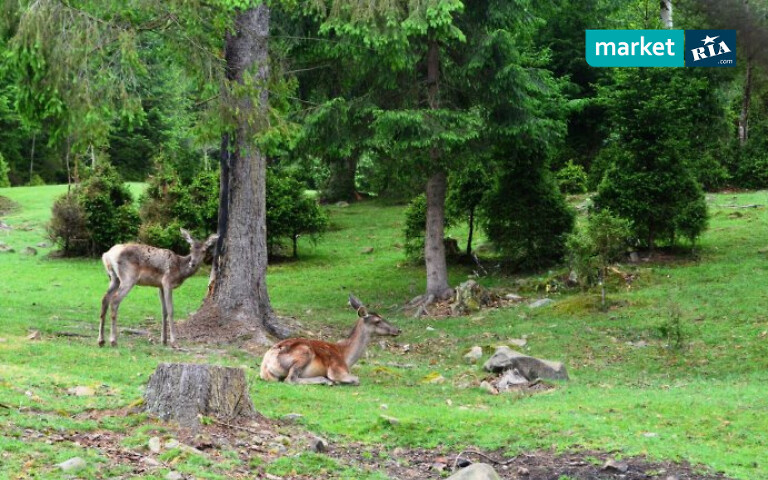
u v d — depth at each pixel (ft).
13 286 74.59
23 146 200.13
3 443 22.27
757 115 116.88
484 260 88.02
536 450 28.07
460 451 28.19
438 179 72.38
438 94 70.54
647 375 46.32
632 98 77.77
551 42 123.03
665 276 69.36
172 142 158.51
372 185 81.92
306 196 97.35
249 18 53.52
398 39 55.62
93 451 22.81
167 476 21.58
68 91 41.60
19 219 119.14
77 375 35.63
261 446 25.82
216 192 94.94
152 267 47.21
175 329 52.85
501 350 46.03
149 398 27.02
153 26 47.88
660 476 25.21
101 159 100.73
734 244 78.74
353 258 95.40
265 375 38.73
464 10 68.18
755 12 77.61
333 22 54.54
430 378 43.68
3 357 38.17
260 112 49.57
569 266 73.87
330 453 26.89
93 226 95.04
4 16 42.14
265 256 55.36
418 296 72.74
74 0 44.19
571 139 127.03
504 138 70.49
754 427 30.76
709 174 106.32
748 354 47.96
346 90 73.05
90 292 73.10
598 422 31.48
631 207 75.92
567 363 49.83
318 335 57.88
